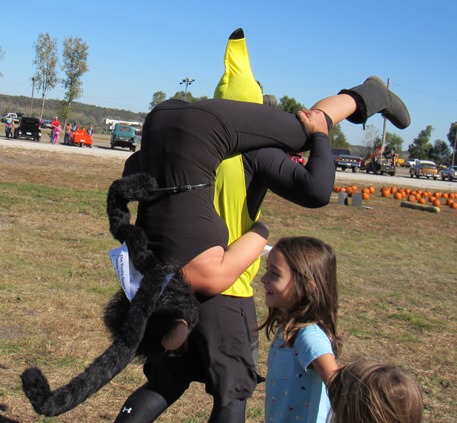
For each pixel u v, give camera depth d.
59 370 4.68
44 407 2.41
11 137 42.09
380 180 39.97
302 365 2.62
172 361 3.09
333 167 2.90
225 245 2.91
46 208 11.91
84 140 41.59
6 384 4.38
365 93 3.13
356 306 7.54
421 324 6.99
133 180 2.76
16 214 11.02
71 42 80.62
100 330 5.59
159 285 2.67
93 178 18.86
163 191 2.79
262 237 3.00
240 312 3.04
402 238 14.07
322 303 2.67
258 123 2.86
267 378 2.81
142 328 2.62
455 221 19.08
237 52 3.24
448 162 108.12
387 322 7.00
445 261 11.69
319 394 2.62
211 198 2.86
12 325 5.52
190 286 2.78
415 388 1.97
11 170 18.38
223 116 2.80
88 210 12.19
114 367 2.55
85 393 2.48
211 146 2.78
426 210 21.34
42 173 18.67
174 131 2.79
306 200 2.86
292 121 2.94
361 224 15.54
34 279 7.05
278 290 2.71
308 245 2.71
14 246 8.56
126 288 2.72
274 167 2.88
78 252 8.69
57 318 5.79
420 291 8.88
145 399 3.09
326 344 2.62
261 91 3.28
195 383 4.89
